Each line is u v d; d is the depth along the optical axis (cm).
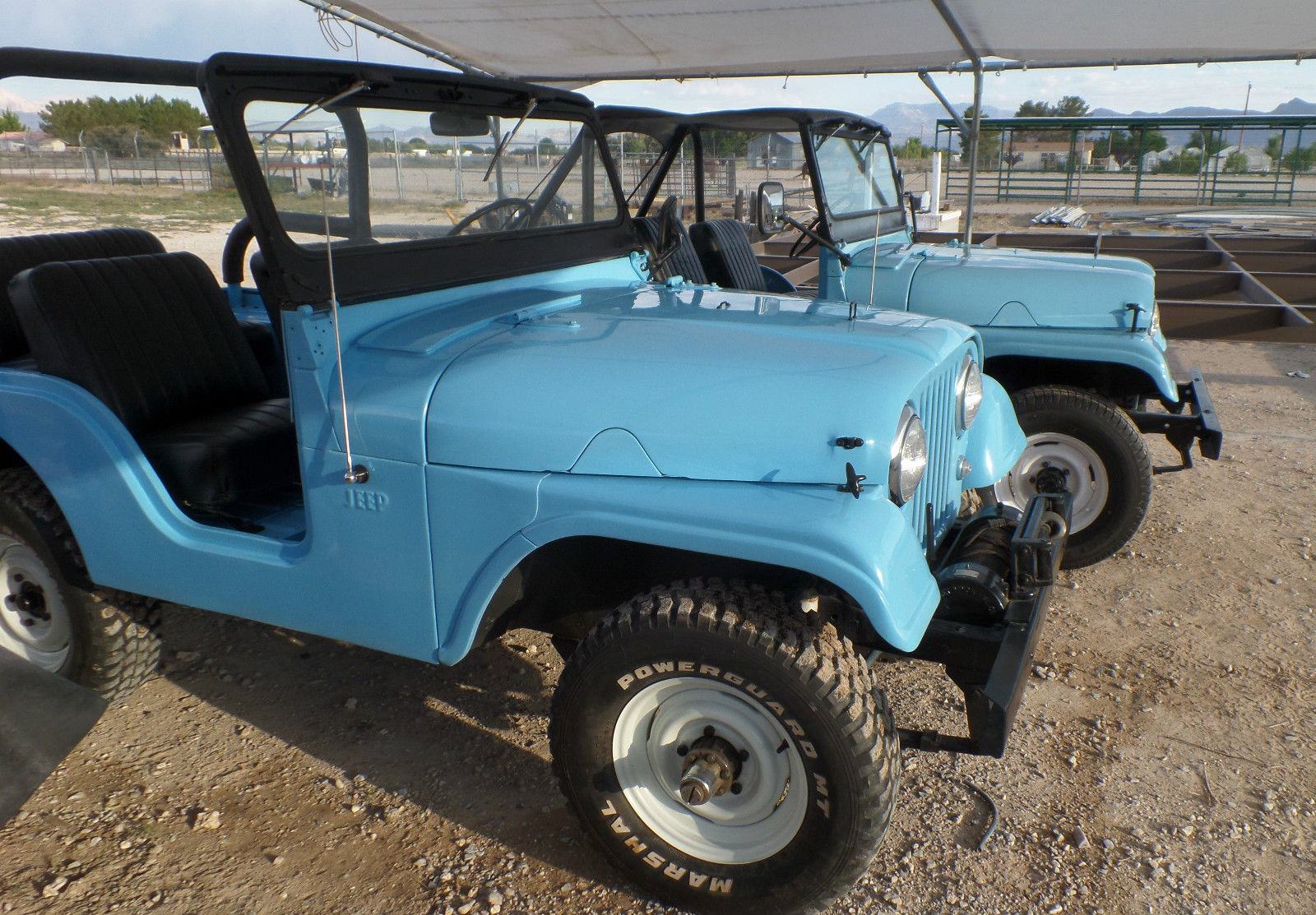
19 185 2630
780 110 438
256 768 284
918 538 251
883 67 651
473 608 224
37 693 286
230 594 255
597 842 233
